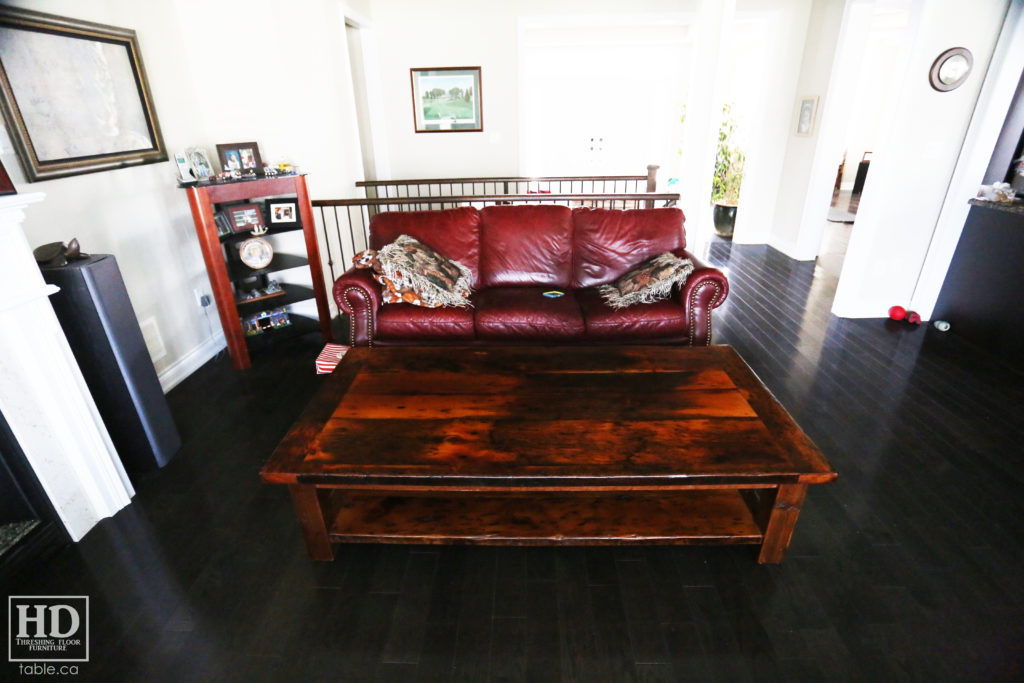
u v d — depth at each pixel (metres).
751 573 1.69
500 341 2.88
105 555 1.81
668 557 1.75
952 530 1.84
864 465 2.16
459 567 1.73
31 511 1.76
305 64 3.67
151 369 2.18
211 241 2.83
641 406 1.76
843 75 4.58
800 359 3.08
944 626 1.51
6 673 1.42
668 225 3.19
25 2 2.07
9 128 2.02
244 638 1.51
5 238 1.57
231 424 2.55
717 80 4.16
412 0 5.08
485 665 1.42
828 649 1.45
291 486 1.58
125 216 2.64
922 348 3.22
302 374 3.04
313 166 3.86
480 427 1.66
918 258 3.55
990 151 3.15
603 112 8.78
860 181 8.45
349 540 1.71
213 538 1.87
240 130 3.42
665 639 1.48
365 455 1.54
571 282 3.26
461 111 5.48
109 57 2.51
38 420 1.71
